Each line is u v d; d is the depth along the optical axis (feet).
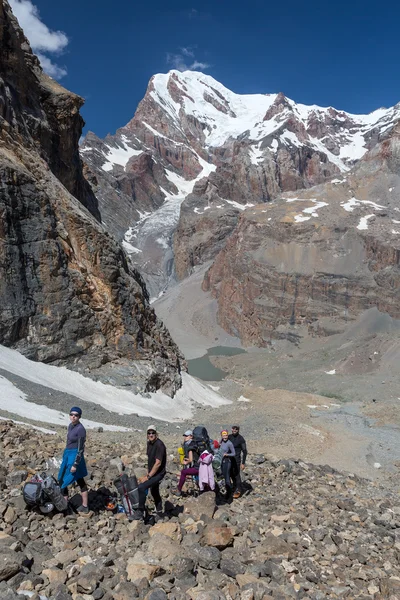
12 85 139.74
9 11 147.95
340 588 26.61
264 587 24.41
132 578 23.72
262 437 103.55
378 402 192.54
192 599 22.70
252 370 303.07
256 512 38.75
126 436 75.61
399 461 98.84
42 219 122.01
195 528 30.86
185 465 40.68
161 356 144.87
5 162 117.70
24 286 114.93
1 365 98.17
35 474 34.04
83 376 118.32
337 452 100.42
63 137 162.91
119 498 33.60
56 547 26.25
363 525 41.63
